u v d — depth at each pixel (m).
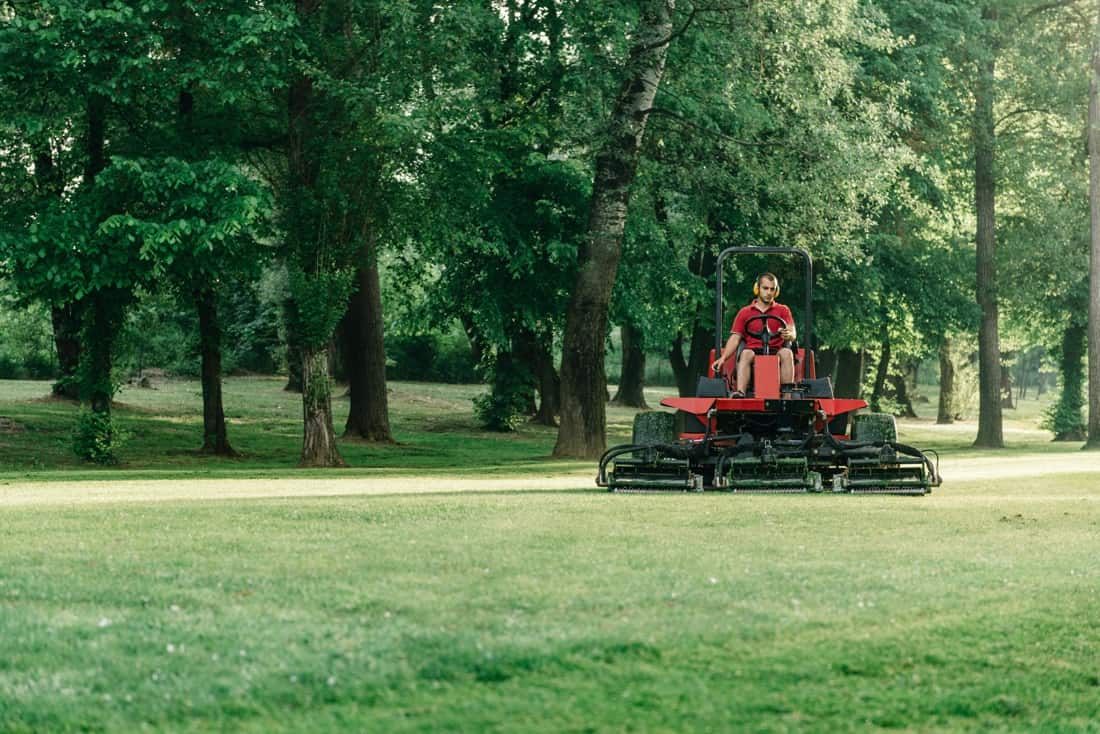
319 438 24.86
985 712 4.16
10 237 21.84
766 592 5.74
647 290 32.09
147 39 21.42
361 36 23.88
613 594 5.62
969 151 38.66
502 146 25.86
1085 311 42.09
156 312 35.28
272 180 26.27
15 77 21.70
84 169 24.62
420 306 35.34
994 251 39.34
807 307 14.21
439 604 5.38
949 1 35.50
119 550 6.99
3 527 8.24
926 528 8.62
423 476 19.25
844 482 12.69
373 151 23.27
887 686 4.38
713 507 10.04
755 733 3.86
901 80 32.66
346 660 4.47
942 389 58.41
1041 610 5.55
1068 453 32.56
